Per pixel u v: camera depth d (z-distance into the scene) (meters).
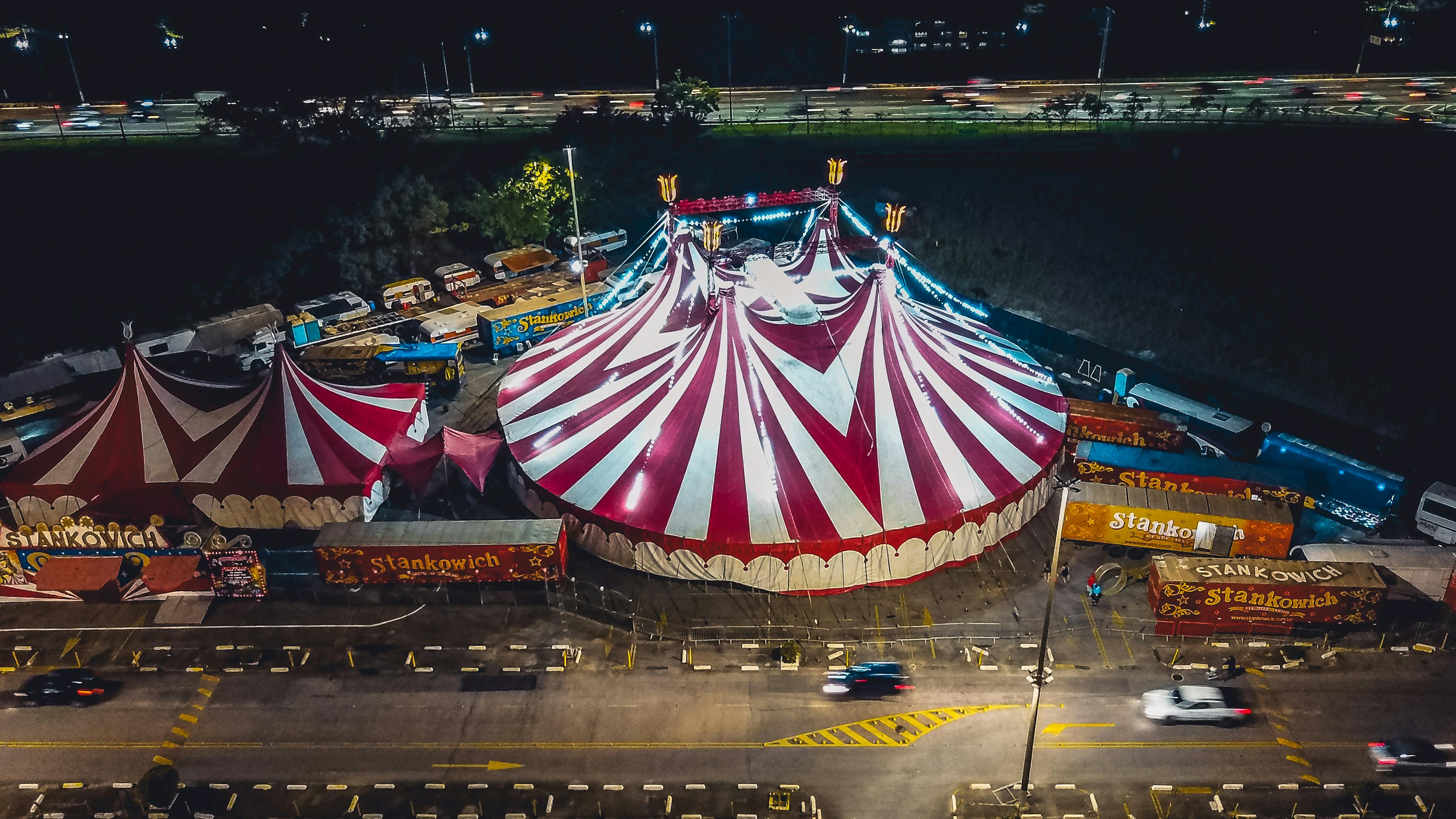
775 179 68.38
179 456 35.81
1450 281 52.09
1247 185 61.75
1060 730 27.69
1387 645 30.70
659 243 62.03
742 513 32.16
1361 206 58.44
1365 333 49.81
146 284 56.12
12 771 26.97
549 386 39.53
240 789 26.20
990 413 36.22
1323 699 28.66
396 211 59.84
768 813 25.23
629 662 30.39
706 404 33.94
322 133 67.94
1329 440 41.38
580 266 51.59
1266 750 26.98
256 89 70.50
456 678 29.95
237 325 48.97
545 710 28.70
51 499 35.34
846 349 35.56
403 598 33.31
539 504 35.34
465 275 55.78
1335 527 36.41
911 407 34.66
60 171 64.44
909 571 33.12
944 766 26.58
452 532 32.47
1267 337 50.66
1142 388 42.72
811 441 33.47
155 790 25.00
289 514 35.75
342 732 28.02
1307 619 30.38
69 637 31.80
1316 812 25.08
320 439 36.38
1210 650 30.56
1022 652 30.52
